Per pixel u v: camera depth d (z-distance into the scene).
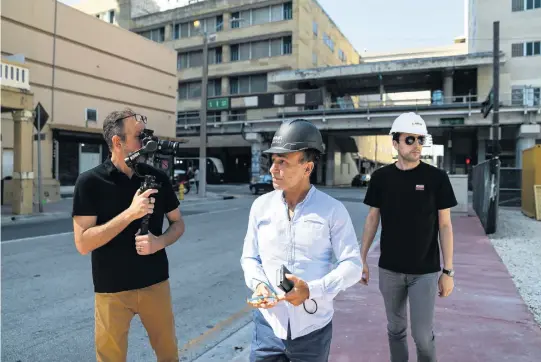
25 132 13.90
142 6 53.44
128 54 24.97
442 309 4.76
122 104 24.61
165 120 28.30
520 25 35.16
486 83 35.66
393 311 2.91
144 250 2.23
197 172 31.59
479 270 6.60
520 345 3.78
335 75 39.94
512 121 30.27
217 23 48.25
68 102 21.14
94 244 2.20
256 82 46.44
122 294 2.31
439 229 2.85
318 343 1.94
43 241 9.25
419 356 2.81
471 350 3.68
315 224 1.93
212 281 6.25
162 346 2.52
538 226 11.41
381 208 2.94
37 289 5.64
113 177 2.34
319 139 1.97
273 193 2.09
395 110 34.00
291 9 44.12
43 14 19.62
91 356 3.71
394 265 2.82
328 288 1.79
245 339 4.08
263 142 39.44
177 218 2.62
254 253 2.10
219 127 40.28
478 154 35.19
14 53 18.36
